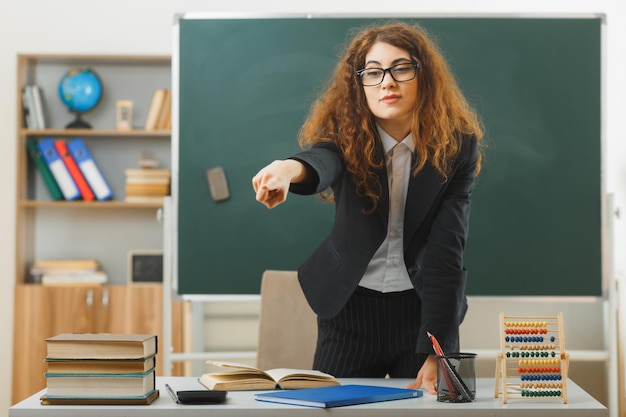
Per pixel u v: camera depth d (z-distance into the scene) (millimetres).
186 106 3846
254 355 3816
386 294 2316
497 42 3814
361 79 2359
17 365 4223
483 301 3795
